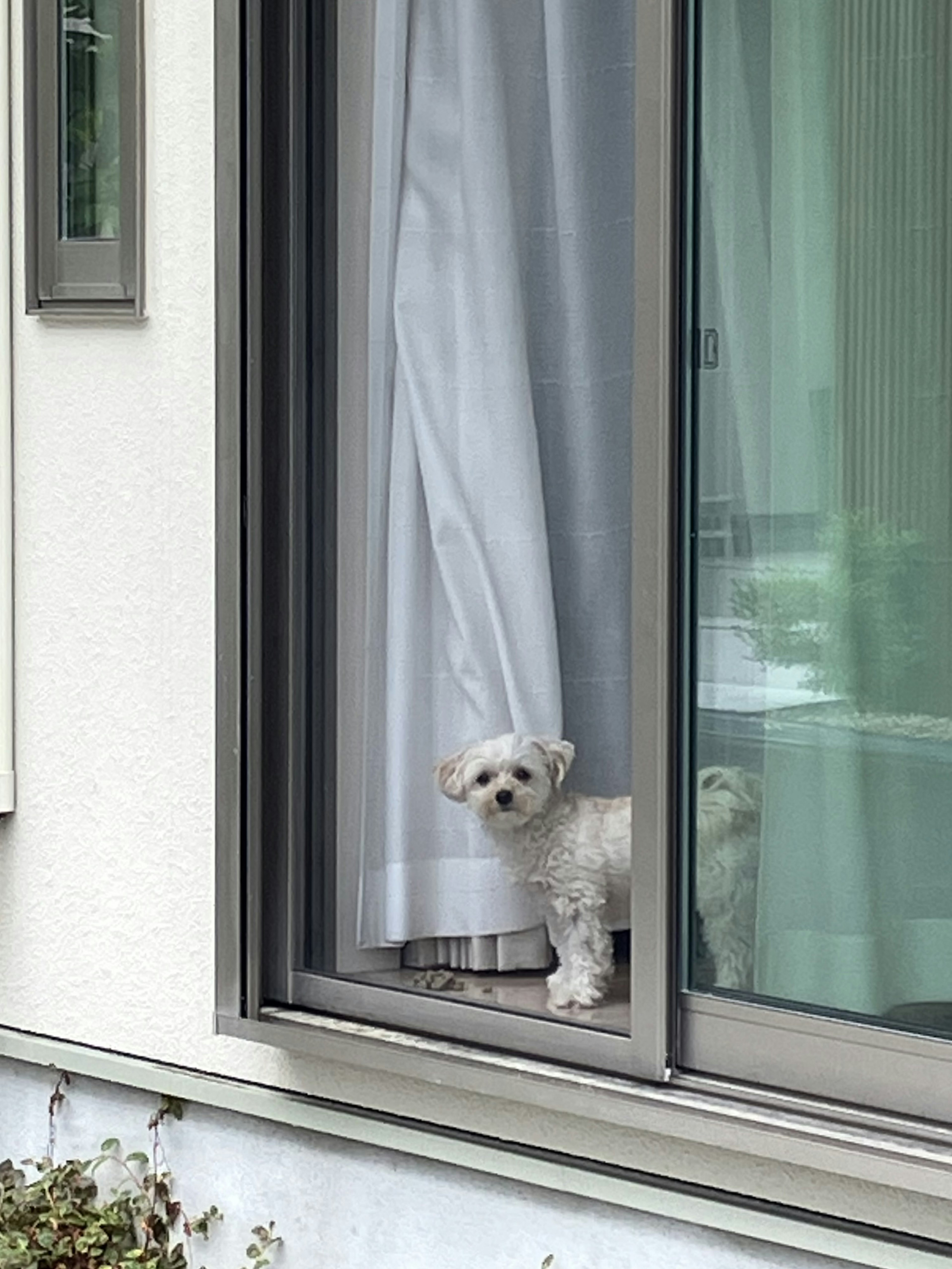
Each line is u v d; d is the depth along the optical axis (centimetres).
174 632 343
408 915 303
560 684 288
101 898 356
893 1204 257
